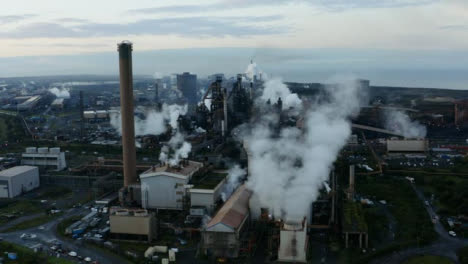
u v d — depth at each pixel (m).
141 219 92.06
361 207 102.62
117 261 82.88
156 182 110.75
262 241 91.81
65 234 96.38
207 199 104.88
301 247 81.50
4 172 129.88
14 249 87.75
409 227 97.56
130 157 121.50
